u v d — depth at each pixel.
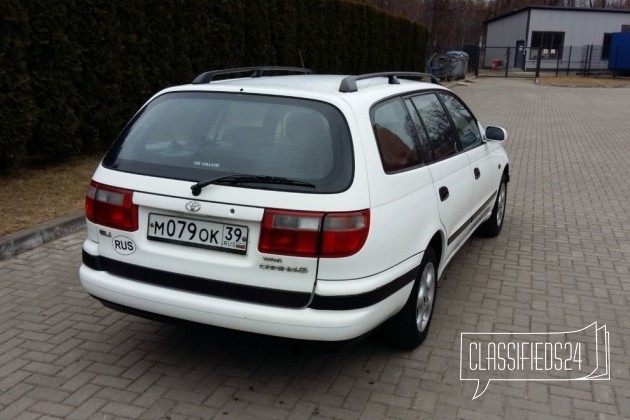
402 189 3.45
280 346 3.90
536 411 3.27
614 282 5.14
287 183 3.06
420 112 4.22
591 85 33.16
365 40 19.25
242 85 3.62
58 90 7.60
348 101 3.35
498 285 5.03
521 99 24.64
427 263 3.85
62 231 5.89
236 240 3.09
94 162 8.41
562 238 6.34
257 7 12.14
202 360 3.72
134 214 3.29
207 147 3.33
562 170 10.03
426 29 26.23
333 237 2.98
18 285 4.77
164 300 3.22
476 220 5.27
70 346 3.86
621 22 45.03
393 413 3.22
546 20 45.12
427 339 4.05
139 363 3.67
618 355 3.91
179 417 3.16
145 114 3.68
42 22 7.26
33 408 3.20
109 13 8.27
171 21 9.56
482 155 5.30
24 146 7.21
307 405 3.28
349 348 3.89
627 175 9.62
